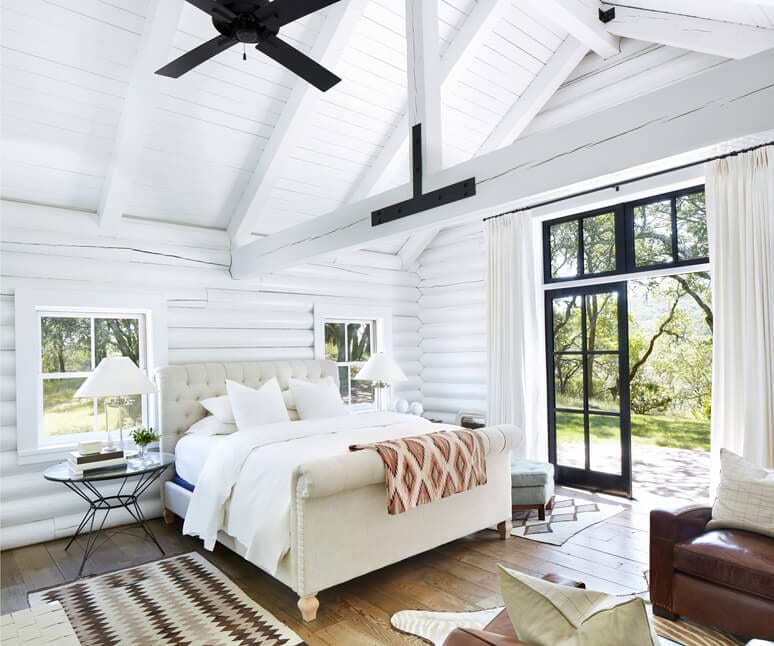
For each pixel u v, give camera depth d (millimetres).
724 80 2191
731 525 2707
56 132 3820
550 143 2744
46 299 4117
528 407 5238
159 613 2861
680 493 5445
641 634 1090
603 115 2549
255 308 5379
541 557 3525
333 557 2824
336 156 5039
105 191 4219
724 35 3717
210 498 3441
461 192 3146
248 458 3375
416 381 6730
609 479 5020
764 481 2688
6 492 3881
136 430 4152
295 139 4445
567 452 5352
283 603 2969
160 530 4250
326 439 3551
